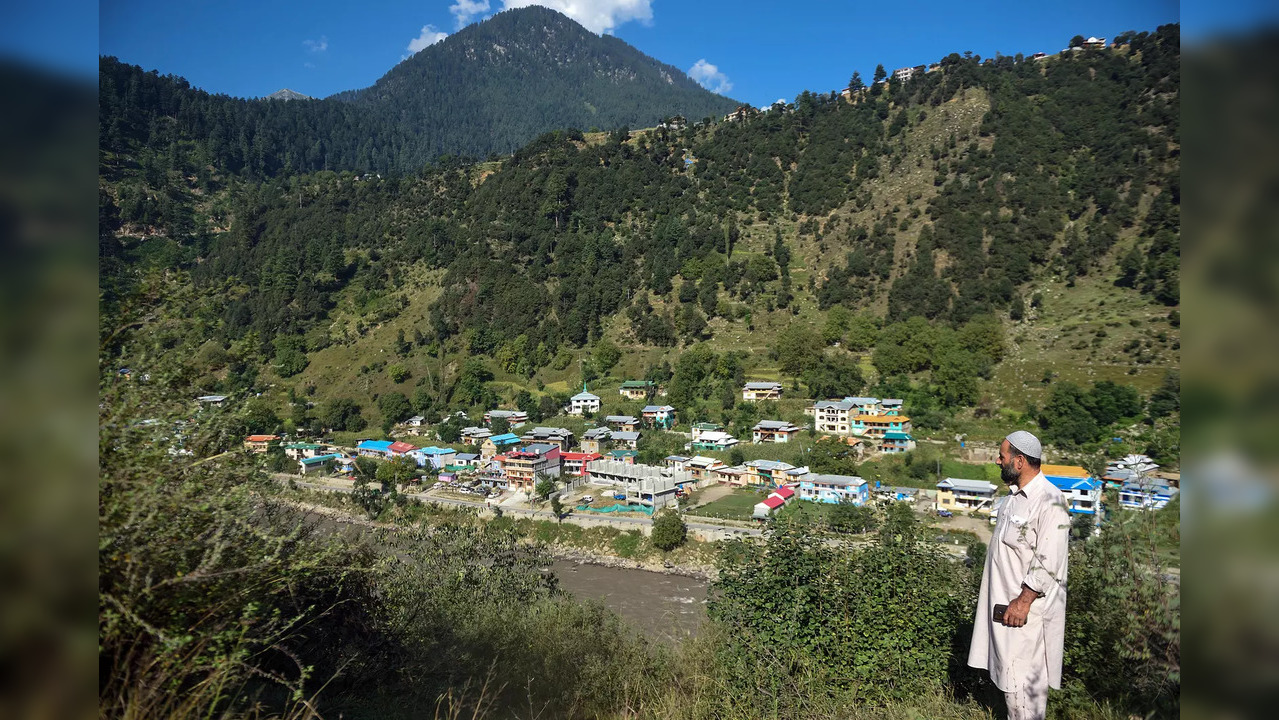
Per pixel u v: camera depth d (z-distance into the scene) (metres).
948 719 4.96
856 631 5.91
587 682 6.19
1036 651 3.83
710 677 5.95
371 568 5.39
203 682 3.26
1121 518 4.85
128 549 3.20
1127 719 4.49
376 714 5.00
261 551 3.91
